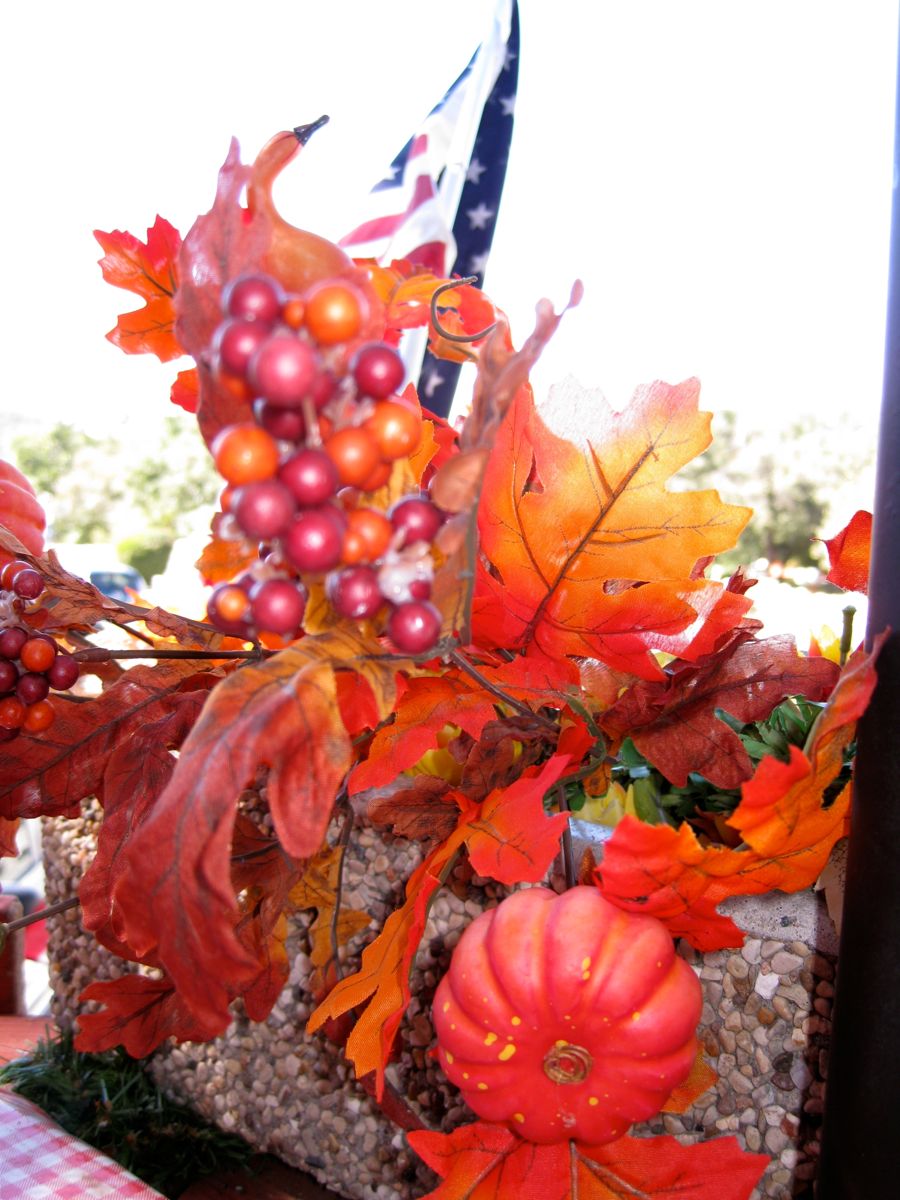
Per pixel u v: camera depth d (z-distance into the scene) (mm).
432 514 321
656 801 562
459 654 417
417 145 900
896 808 389
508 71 990
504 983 373
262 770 648
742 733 564
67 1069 790
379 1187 650
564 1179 419
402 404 314
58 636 564
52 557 501
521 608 458
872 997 402
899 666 386
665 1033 369
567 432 428
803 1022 489
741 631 483
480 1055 383
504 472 424
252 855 498
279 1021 695
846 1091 417
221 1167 702
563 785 500
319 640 336
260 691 304
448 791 450
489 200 999
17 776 497
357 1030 415
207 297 337
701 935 432
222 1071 730
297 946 684
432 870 427
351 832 648
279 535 291
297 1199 670
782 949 492
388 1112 497
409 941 405
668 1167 419
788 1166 496
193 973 309
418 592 312
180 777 296
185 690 554
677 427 417
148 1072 782
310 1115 683
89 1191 527
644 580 443
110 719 510
